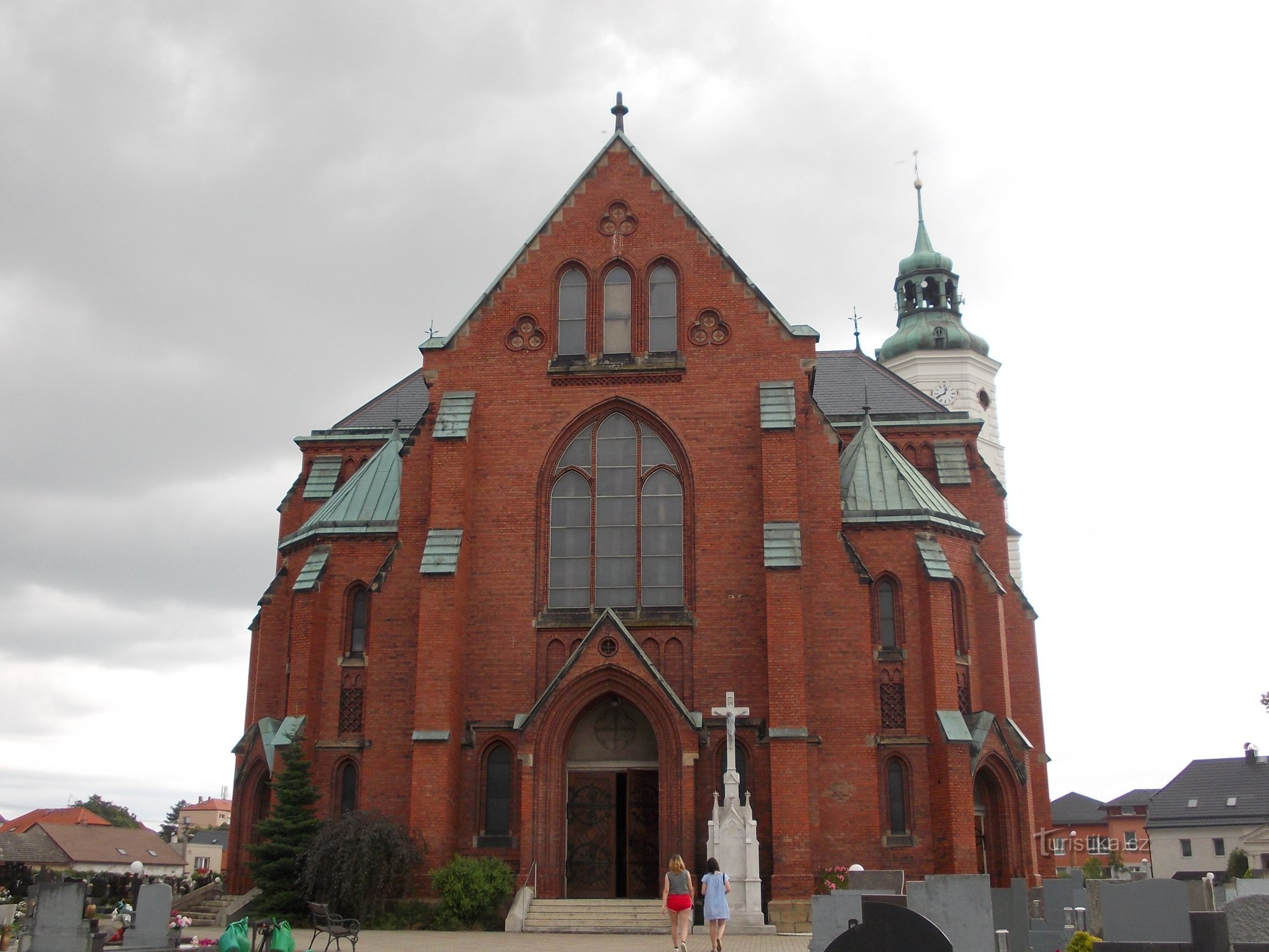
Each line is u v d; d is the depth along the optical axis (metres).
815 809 41.00
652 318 45.91
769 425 43.12
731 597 42.75
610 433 45.12
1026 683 51.12
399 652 43.56
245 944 26.11
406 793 42.31
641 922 38.06
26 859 108.81
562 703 41.09
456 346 45.94
